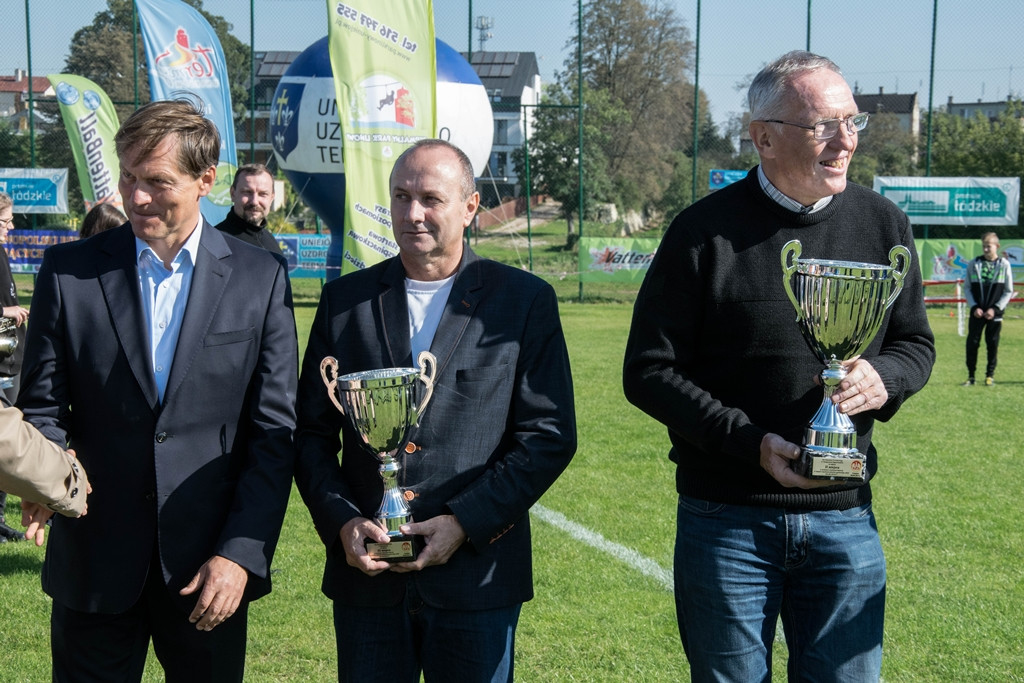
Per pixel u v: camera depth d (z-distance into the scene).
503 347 2.66
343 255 10.27
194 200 2.57
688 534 2.69
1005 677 3.90
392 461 2.55
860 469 2.39
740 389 2.61
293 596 4.74
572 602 4.67
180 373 2.55
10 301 6.23
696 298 2.62
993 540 5.66
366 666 2.61
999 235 22.20
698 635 2.66
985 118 30.14
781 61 2.53
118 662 2.64
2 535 5.62
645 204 34.91
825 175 2.50
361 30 10.08
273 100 17.84
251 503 2.52
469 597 2.57
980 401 10.52
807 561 2.60
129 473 2.56
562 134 31.09
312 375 2.75
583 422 9.11
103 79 28.73
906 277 2.68
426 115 10.30
